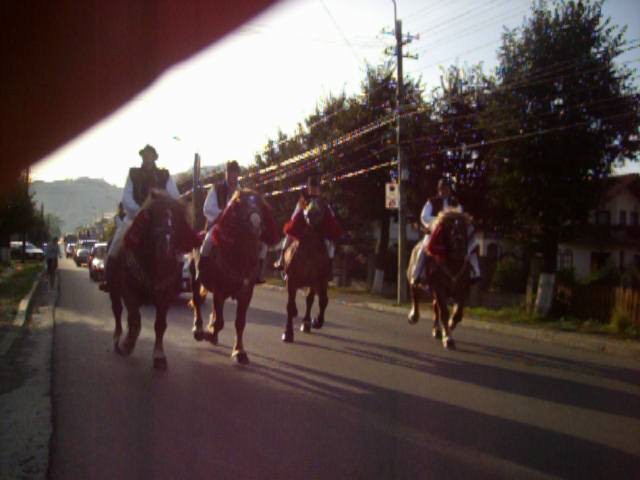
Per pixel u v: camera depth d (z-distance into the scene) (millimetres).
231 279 8867
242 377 8125
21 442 5559
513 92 17844
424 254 11867
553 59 17438
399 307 19688
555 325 15016
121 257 8836
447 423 6363
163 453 5344
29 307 16703
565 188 17203
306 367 8867
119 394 7203
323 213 10945
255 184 36250
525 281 24672
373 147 26984
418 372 8805
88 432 5863
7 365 8773
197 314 10609
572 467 5230
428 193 23828
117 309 9672
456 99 22469
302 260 10969
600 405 7316
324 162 27891
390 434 5953
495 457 5422
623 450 5695
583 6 17516
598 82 17109
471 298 21000
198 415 6430
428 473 5012
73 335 11578
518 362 10078
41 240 83125
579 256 32438
